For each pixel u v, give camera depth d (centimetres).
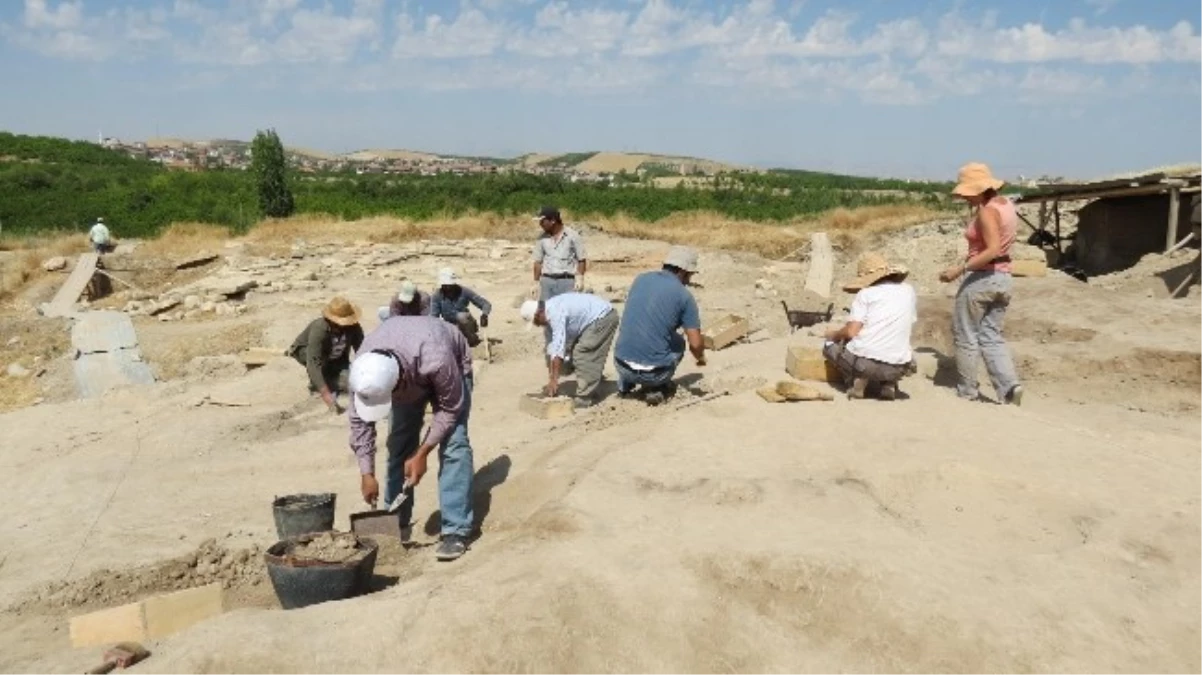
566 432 717
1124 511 496
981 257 704
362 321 1609
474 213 3419
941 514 507
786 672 367
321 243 2623
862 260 731
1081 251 2105
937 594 401
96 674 366
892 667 368
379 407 481
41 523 656
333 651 367
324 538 462
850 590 402
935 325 985
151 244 2731
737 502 501
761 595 405
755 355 938
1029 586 418
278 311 1802
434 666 360
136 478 747
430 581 443
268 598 506
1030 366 880
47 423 950
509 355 1184
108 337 1395
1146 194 1859
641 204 4088
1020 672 363
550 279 1015
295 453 787
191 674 357
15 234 3203
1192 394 793
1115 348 855
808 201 4259
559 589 397
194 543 598
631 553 432
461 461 511
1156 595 423
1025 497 514
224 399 992
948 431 615
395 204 4059
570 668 362
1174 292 1411
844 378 744
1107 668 367
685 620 386
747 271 2116
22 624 493
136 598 522
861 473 539
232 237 2875
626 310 794
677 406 741
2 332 1736
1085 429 657
